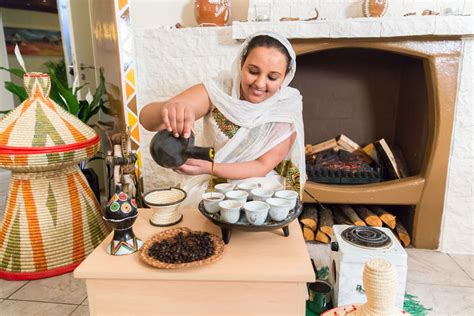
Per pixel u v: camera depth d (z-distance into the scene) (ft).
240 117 3.84
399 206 6.73
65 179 5.05
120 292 2.54
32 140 4.49
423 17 4.98
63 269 5.09
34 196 4.83
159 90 6.05
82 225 5.22
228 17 5.94
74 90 6.36
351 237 4.03
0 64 13.93
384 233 4.14
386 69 6.83
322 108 7.09
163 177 6.45
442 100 5.32
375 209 6.55
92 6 7.01
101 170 8.51
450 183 5.67
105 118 7.25
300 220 6.18
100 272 2.45
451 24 4.94
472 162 5.53
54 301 4.53
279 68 3.48
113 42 5.99
